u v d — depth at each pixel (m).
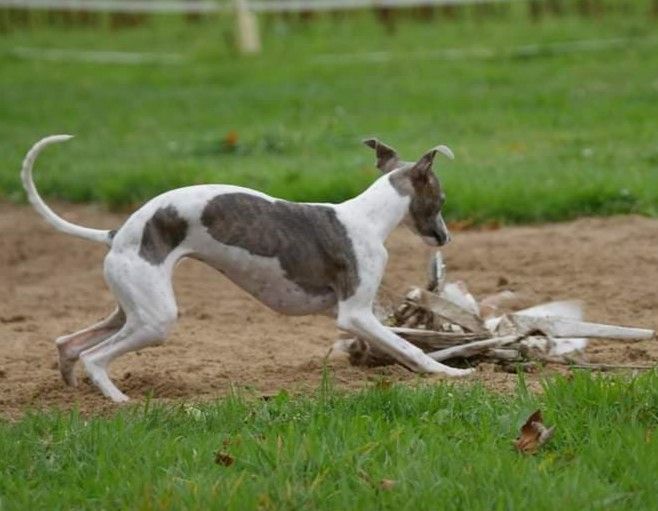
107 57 35.44
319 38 35.91
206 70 32.69
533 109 25.55
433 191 10.57
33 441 9.05
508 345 10.87
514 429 8.89
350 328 10.35
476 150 21.47
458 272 15.03
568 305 11.95
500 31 34.72
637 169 19.05
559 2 35.97
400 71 30.94
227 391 10.44
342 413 9.27
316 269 10.30
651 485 8.00
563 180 18.27
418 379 10.30
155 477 8.33
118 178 20.16
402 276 14.99
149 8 38.16
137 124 26.62
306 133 23.97
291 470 8.25
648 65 29.53
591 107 25.22
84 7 38.69
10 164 22.36
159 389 10.63
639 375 9.80
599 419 8.96
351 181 18.50
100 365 10.30
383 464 8.38
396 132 23.78
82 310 14.50
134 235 10.07
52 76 33.06
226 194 10.21
